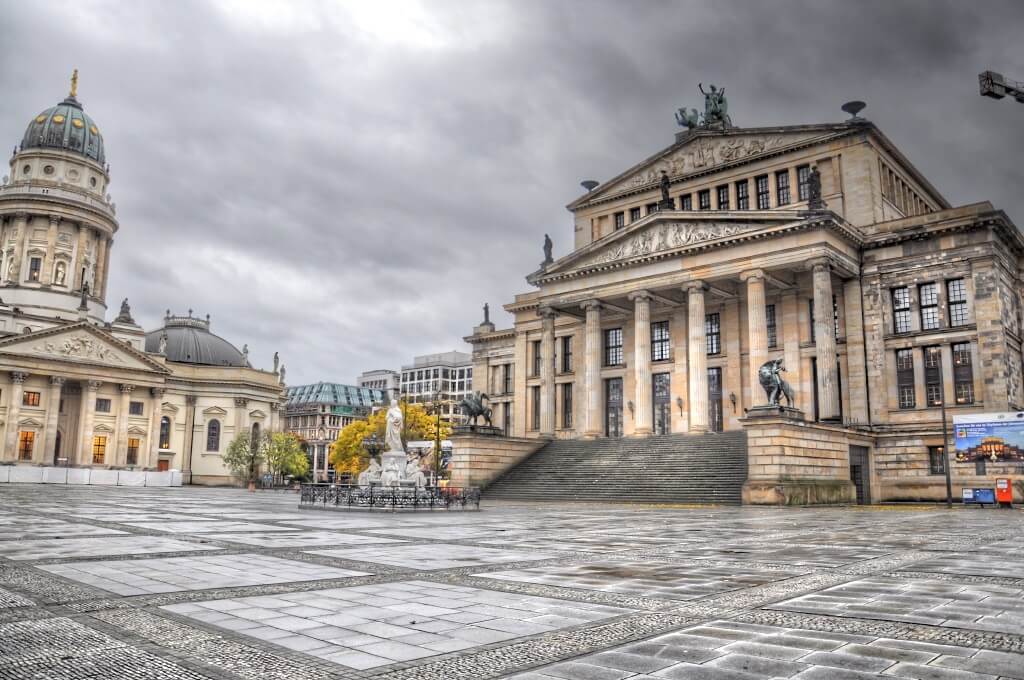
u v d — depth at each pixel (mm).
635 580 14273
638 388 67500
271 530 25484
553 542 22109
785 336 66500
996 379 55844
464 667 8055
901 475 58750
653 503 50812
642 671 7875
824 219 57750
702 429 62688
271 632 9617
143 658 8227
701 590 13102
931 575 15062
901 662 8219
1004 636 9508
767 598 12320
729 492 50062
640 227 68750
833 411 56906
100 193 135750
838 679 7555
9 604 11195
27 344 109812
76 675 7523
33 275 125188
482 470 65250
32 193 124875
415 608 11320
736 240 62250
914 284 60719
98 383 115875
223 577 14188
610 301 73000
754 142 74312
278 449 128125
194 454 132250
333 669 7961
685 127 88375
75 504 41688
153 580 13664
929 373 59594
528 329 87188
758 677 7629
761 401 60094
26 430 110188
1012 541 22844
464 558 17734
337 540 22078
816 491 49562
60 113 135375
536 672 7859
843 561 17484
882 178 69188
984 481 54656
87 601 11508
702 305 64750
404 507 39250
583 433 72812
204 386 134125
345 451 130375
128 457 120438
